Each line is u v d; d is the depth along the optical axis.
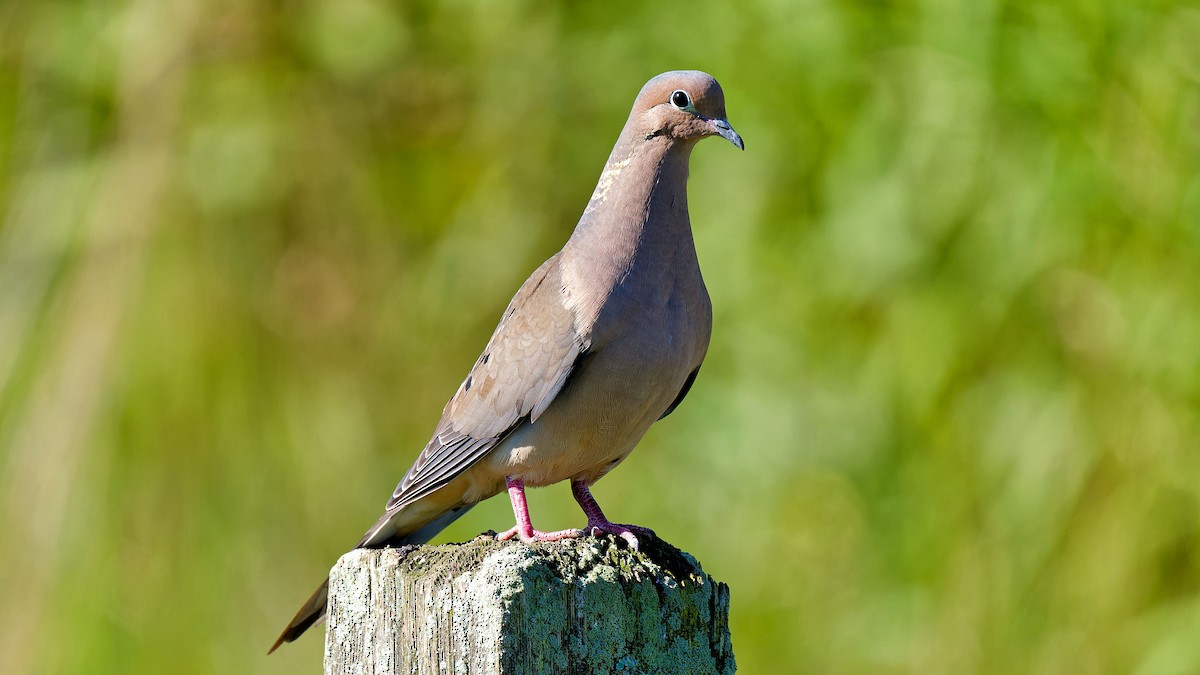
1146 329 10.64
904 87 11.03
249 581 12.59
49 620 12.17
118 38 13.31
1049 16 10.62
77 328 12.73
